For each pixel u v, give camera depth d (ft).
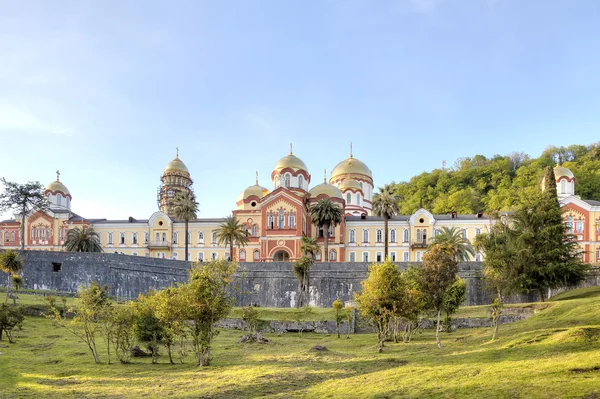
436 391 84.02
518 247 224.33
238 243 311.06
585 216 329.11
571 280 224.53
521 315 187.01
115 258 259.19
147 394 97.50
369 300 147.54
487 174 574.15
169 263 273.95
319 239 353.92
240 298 269.85
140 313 142.41
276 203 337.72
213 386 101.76
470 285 255.09
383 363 116.47
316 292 267.59
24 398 95.86
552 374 85.46
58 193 409.90
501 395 77.30
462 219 348.18
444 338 164.14
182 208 329.52
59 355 142.92
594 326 122.11
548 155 583.58
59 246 370.12
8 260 222.28
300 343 169.27
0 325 159.33
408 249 351.87
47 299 188.24
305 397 89.92
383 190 303.68
